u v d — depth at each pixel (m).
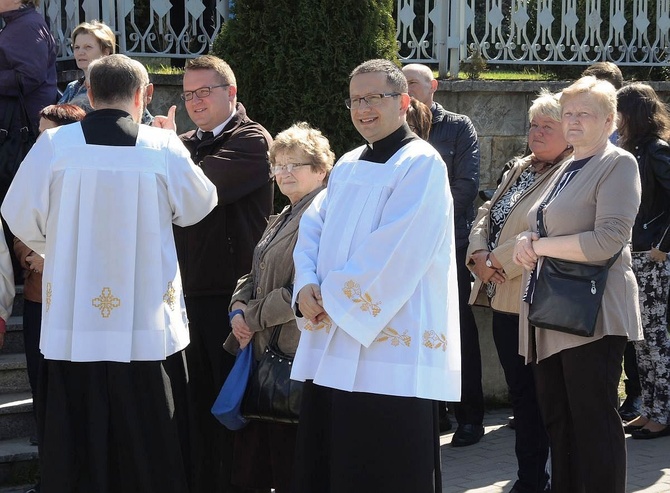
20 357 9.74
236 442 7.44
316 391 6.46
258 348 7.30
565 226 6.94
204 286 7.94
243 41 10.77
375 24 10.85
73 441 6.68
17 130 10.11
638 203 6.79
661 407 9.87
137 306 6.74
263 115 10.74
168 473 6.79
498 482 8.68
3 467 8.58
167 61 12.64
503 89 12.38
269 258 7.26
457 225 10.00
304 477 6.45
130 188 6.70
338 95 10.66
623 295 6.91
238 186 7.82
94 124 6.77
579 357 6.86
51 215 6.74
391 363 6.09
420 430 6.14
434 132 10.05
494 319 8.57
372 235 6.06
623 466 6.86
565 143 8.06
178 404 7.02
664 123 9.77
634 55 13.77
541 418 8.12
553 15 13.46
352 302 6.03
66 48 12.16
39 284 8.34
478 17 13.87
